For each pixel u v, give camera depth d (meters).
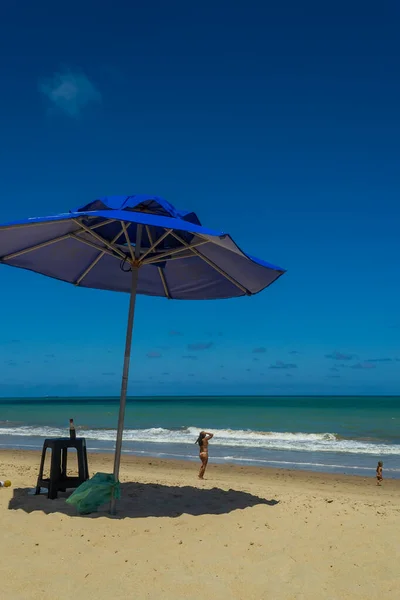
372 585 3.76
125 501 6.29
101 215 4.73
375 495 11.83
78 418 48.06
